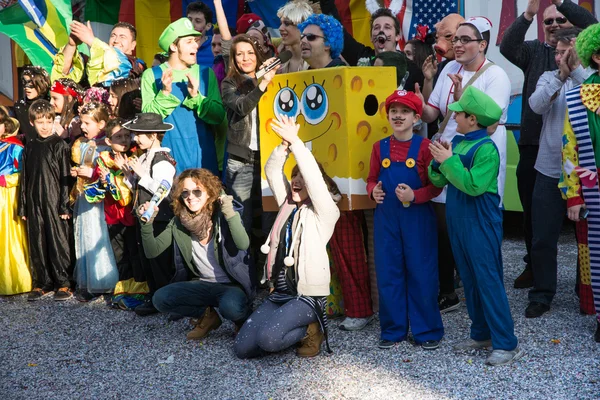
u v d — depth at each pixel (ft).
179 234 15.16
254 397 12.12
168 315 17.10
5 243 19.43
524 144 17.28
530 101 15.81
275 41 22.50
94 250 18.38
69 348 15.12
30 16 23.56
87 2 28.60
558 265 19.86
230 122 17.12
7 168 19.45
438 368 12.91
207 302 15.12
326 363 13.48
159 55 21.36
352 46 20.13
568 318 15.24
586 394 11.55
